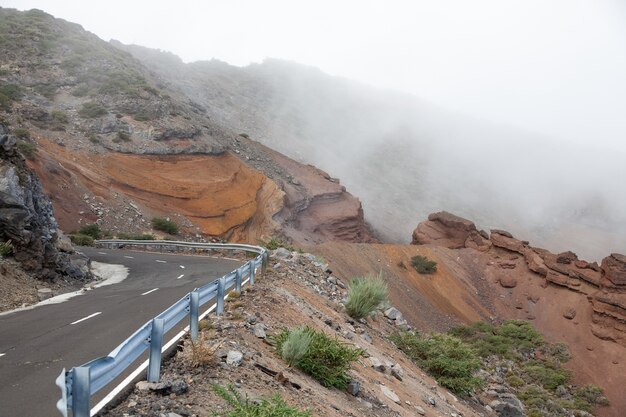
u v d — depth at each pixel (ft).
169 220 179.63
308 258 83.92
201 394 21.49
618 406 190.49
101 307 44.47
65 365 24.99
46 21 293.84
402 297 225.97
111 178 185.26
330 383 32.17
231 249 114.73
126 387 21.06
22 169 62.54
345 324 54.29
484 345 172.65
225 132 293.02
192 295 28.19
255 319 36.22
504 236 297.12
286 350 30.99
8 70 231.91
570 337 236.63
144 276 73.97
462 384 61.00
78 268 66.49
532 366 160.97
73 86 236.63
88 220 157.28
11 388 21.09
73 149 189.57
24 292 49.83
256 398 22.63
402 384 45.70
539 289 266.98
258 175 248.11
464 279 268.41
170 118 230.27
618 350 222.69
